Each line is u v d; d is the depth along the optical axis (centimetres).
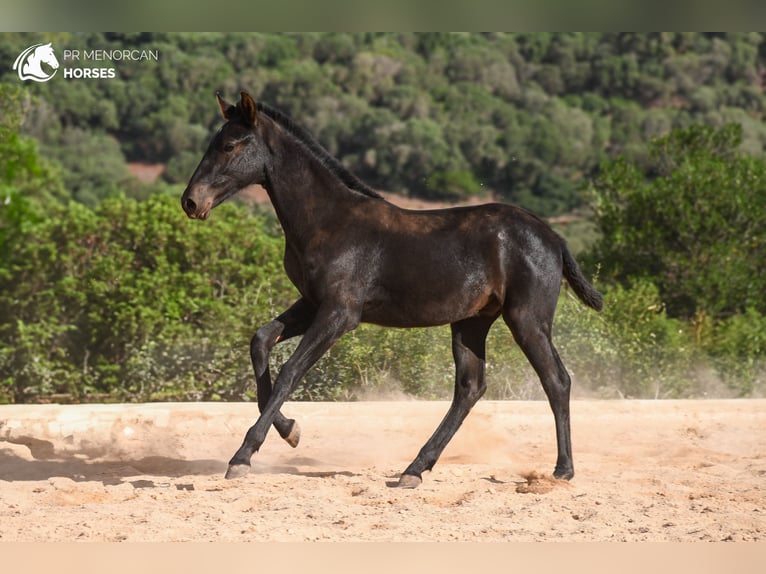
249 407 1284
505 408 1296
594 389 1650
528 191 5191
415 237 881
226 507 743
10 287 1850
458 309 877
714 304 2175
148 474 959
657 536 658
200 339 1681
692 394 1727
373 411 1276
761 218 2227
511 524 696
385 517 718
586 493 815
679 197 2245
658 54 6400
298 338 1526
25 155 2662
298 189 900
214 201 892
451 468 953
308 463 1023
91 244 1914
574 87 6275
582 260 2298
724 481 888
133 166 5206
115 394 1689
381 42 6425
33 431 1162
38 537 646
